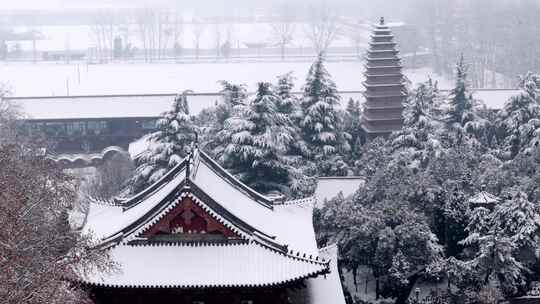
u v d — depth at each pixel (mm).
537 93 138250
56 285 50750
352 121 151375
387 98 153625
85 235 59688
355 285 93938
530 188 99188
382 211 91750
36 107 176125
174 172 76188
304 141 128250
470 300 86875
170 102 180000
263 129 111812
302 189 109062
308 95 133125
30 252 51750
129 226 65000
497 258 86938
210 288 62188
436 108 147125
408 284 91188
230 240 65000
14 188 55031
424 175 99562
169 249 64750
